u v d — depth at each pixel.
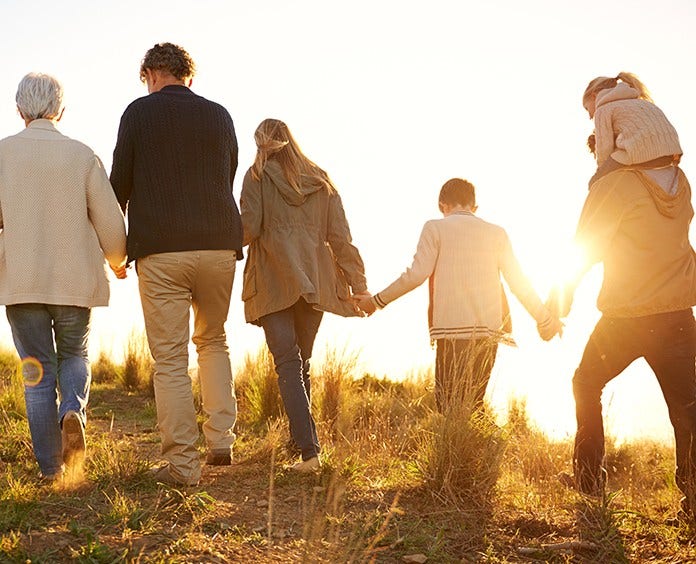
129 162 3.71
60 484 3.49
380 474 4.23
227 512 3.42
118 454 4.00
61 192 3.60
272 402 6.16
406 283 4.49
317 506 3.55
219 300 3.93
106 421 6.06
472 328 4.45
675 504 3.84
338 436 3.73
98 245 3.75
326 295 4.34
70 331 3.69
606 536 3.43
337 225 4.45
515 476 4.34
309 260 4.25
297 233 4.27
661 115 3.70
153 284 3.68
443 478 3.84
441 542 3.26
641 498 4.06
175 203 3.67
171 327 3.71
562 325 4.52
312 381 6.23
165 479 3.71
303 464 4.04
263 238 4.27
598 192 3.68
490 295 4.52
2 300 3.53
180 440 3.68
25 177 3.56
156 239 3.65
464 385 4.12
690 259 3.63
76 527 2.96
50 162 3.60
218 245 3.75
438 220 4.61
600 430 3.88
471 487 3.80
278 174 4.27
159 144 3.68
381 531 3.12
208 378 4.17
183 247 3.66
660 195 3.56
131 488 3.61
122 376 7.83
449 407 4.02
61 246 3.60
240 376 7.43
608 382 3.87
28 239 3.55
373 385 7.88
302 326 4.48
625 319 3.67
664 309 3.56
